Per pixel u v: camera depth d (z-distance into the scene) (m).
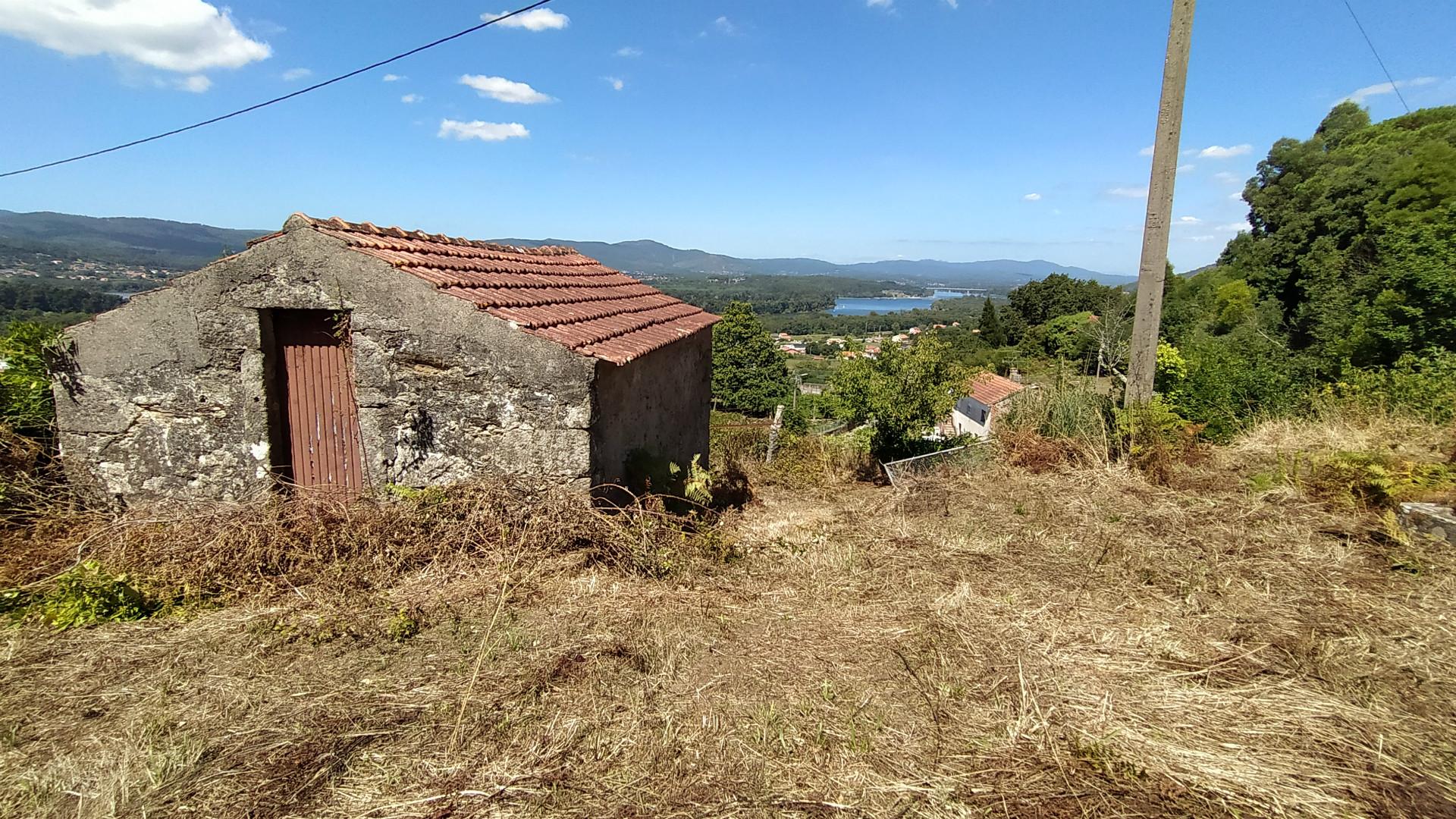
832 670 3.61
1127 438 7.62
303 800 2.68
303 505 5.07
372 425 5.58
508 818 2.58
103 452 5.77
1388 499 5.64
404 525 5.04
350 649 3.88
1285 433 7.89
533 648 3.84
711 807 2.62
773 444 11.01
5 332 6.22
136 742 3.05
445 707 3.27
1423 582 4.38
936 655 3.71
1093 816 2.51
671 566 4.96
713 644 3.90
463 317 5.38
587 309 7.08
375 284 5.43
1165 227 7.45
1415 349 10.20
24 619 4.20
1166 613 4.16
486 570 4.80
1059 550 5.30
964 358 37.38
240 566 4.66
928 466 8.10
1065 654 3.67
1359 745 2.88
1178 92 7.18
